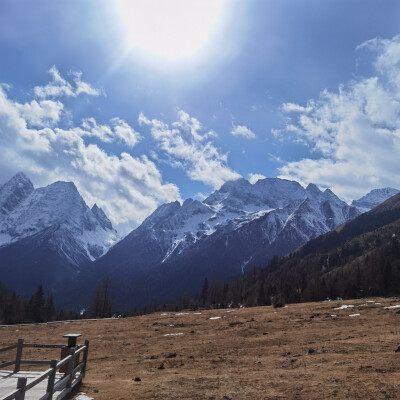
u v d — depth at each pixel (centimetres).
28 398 1370
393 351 2000
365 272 16362
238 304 15912
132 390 1627
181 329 4081
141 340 3525
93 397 1538
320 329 3191
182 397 1488
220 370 1994
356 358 1916
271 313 4838
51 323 6200
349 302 5438
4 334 4681
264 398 1409
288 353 2278
